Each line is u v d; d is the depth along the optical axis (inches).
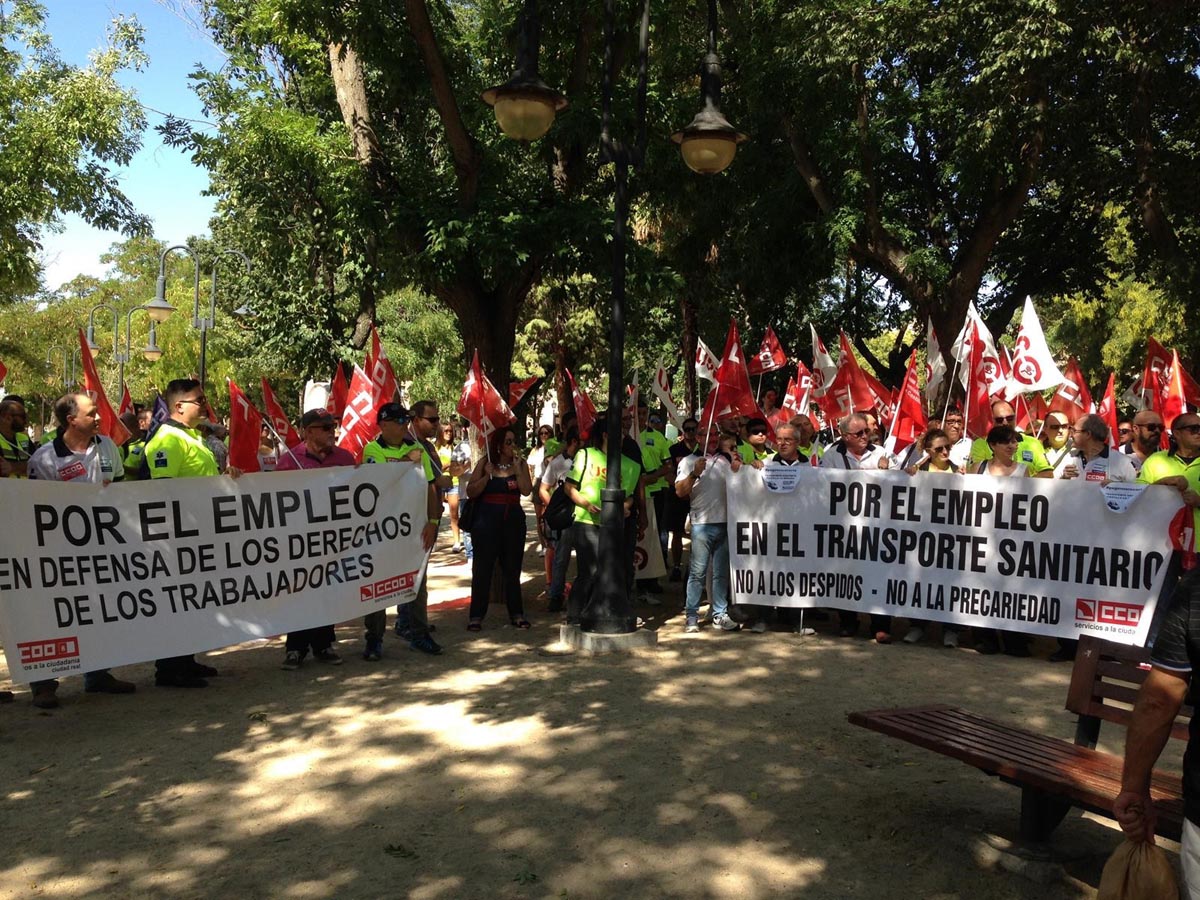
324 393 689.6
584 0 482.0
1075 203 933.8
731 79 881.5
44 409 2390.5
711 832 190.5
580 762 229.1
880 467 391.2
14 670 261.9
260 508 306.3
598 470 381.1
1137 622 320.8
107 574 279.1
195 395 306.5
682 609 438.6
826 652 346.0
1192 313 811.4
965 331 420.8
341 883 170.4
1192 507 310.0
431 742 243.9
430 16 501.7
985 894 166.1
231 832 191.6
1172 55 746.2
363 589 325.4
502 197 454.9
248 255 874.8
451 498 618.8
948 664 330.3
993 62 667.4
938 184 887.1
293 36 552.1
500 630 385.1
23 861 179.8
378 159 490.9
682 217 957.8
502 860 179.2
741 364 399.5
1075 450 362.6
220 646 296.5
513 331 478.6
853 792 210.5
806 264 903.7
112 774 223.6
